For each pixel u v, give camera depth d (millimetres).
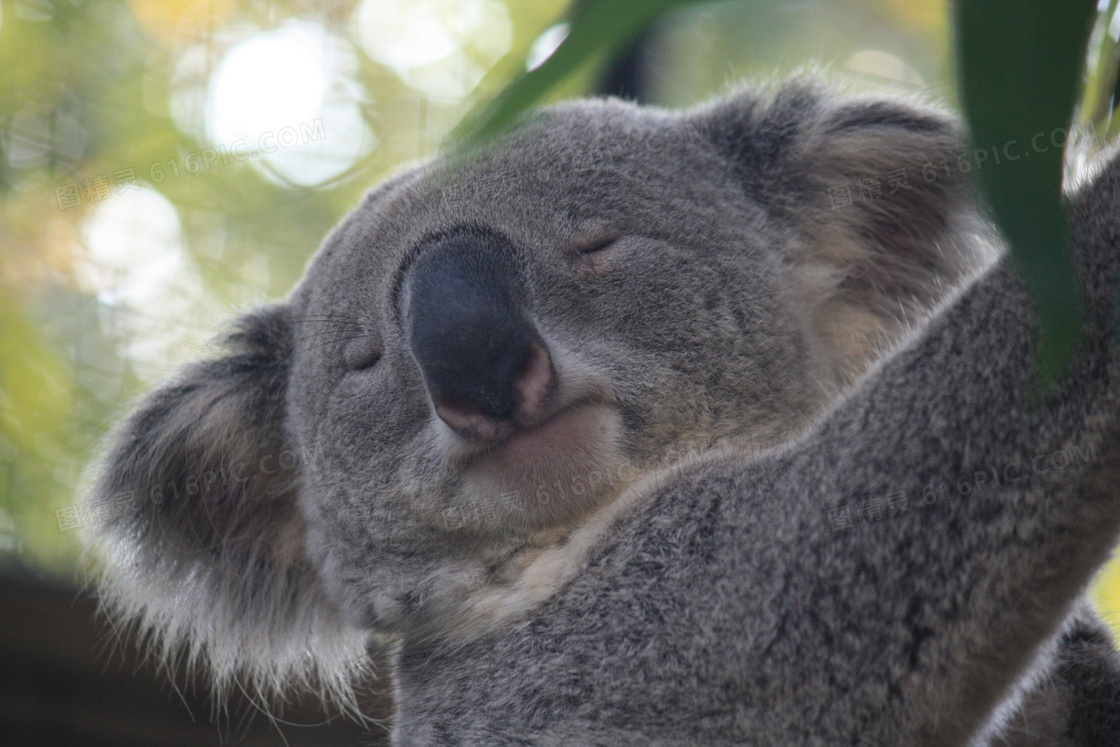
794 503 4539
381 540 5867
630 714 4938
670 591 4930
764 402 5559
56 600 8055
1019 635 4164
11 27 11320
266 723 8648
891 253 6238
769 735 4578
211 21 12141
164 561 6664
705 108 6434
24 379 10320
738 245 5727
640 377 5383
